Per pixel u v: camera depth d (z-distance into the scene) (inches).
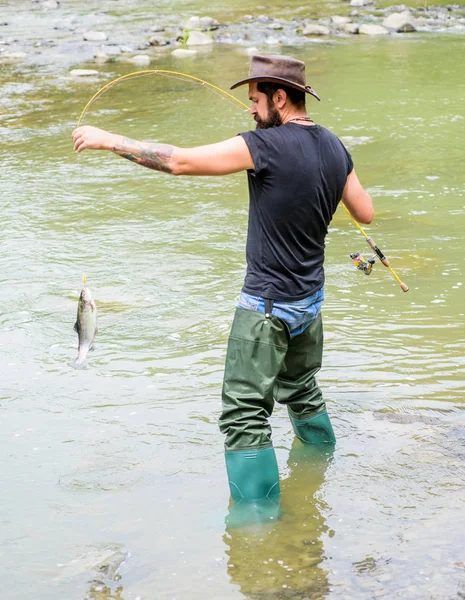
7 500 201.0
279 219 191.2
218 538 183.9
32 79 823.1
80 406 248.2
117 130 620.4
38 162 553.3
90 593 165.5
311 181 190.9
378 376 262.2
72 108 700.7
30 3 1357.0
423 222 422.3
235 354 197.5
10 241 407.5
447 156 535.8
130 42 1003.9
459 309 314.2
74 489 205.3
